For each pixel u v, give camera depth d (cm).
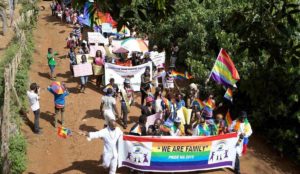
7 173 1208
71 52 2019
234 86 1594
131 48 2075
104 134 1212
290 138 1638
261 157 1634
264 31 622
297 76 1596
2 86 1502
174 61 2270
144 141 1277
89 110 1772
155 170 1318
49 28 3066
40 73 2136
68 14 3180
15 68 1750
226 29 2059
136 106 1877
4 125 1233
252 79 1645
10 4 2919
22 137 1379
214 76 1625
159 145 1291
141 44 2119
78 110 1762
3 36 2672
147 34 2609
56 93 1539
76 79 2098
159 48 2592
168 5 686
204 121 1416
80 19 2577
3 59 1741
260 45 623
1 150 1212
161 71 2019
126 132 1605
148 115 1513
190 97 1708
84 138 1544
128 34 2369
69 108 1773
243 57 1780
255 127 1814
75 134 1564
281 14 607
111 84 1678
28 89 1773
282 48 631
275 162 1622
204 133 1398
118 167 1321
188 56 2192
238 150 1390
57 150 1453
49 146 1468
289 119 1711
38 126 1525
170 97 1655
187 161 1335
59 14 3262
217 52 2142
